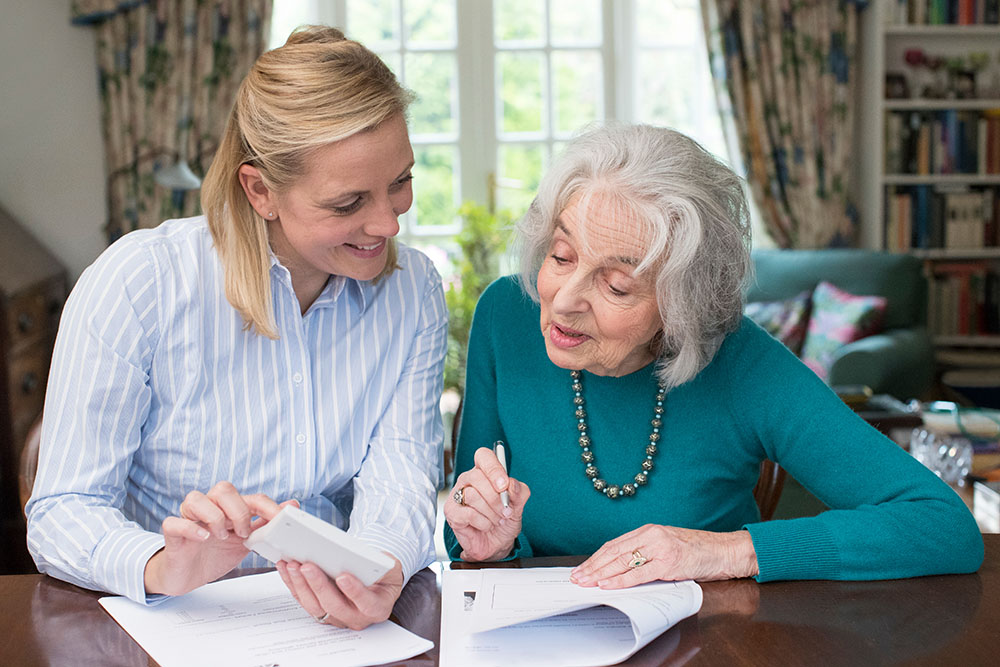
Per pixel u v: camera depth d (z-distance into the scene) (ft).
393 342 4.98
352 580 3.46
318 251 4.27
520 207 16.87
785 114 16.31
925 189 16.29
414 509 4.46
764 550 4.06
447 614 3.75
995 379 15.28
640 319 4.34
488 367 5.39
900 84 16.20
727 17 15.93
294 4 16.34
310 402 4.70
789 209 16.57
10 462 12.25
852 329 14.12
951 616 3.72
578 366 4.54
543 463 5.04
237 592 3.96
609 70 16.67
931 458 8.38
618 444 4.92
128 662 3.34
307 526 3.33
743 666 3.33
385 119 4.04
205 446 4.56
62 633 3.58
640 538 4.08
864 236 16.87
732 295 4.48
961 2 15.97
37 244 15.10
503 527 4.30
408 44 16.40
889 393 13.33
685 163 4.28
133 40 15.06
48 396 4.25
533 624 3.66
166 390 4.48
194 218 4.84
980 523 7.44
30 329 13.14
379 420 4.96
